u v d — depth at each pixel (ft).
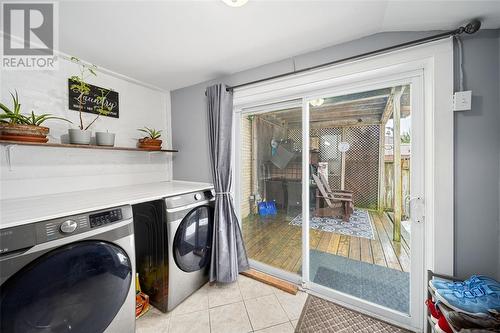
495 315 2.81
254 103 6.73
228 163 6.38
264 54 5.40
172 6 3.62
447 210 3.85
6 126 3.97
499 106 3.56
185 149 7.72
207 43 4.87
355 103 5.39
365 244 5.53
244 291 5.85
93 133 5.99
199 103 7.27
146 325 4.63
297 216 6.38
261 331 4.46
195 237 5.77
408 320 4.57
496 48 3.57
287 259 6.57
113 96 6.50
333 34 4.53
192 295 5.67
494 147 3.60
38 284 2.92
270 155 6.84
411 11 3.53
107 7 3.63
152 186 6.56
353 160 5.52
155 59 5.62
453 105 3.76
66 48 5.02
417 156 4.47
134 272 4.15
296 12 3.81
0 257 2.59
